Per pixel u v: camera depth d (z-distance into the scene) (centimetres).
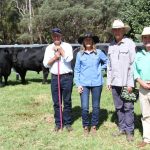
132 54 600
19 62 1158
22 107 846
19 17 4691
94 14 3897
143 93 574
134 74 579
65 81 646
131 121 613
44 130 670
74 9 3853
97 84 630
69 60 637
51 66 651
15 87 1128
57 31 638
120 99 623
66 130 661
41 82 1246
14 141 613
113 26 598
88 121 653
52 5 4016
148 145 579
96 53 632
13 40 4238
